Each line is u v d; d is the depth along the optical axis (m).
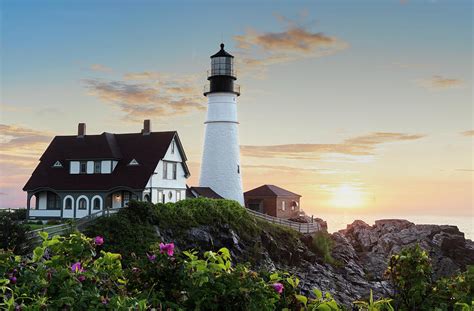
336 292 36.06
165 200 48.09
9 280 5.93
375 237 54.16
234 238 38.50
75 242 7.09
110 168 47.06
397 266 7.69
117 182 45.78
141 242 31.31
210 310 6.22
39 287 6.04
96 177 47.25
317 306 6.20
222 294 6.16
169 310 5.98
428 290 7.50
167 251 6.89
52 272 6.33
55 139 51.81
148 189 45.56
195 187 54.75
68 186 47.16
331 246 48.09
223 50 58.25
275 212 62.69
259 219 45.91
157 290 6.70
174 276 6.69
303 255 43.59
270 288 6.35
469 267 7.43
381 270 44.91
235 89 58.84
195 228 36.81
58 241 7.07
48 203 48.75
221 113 57.69
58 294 6.00
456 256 47.16
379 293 36.72
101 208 45.78
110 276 6.83
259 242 40.19
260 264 37.72
